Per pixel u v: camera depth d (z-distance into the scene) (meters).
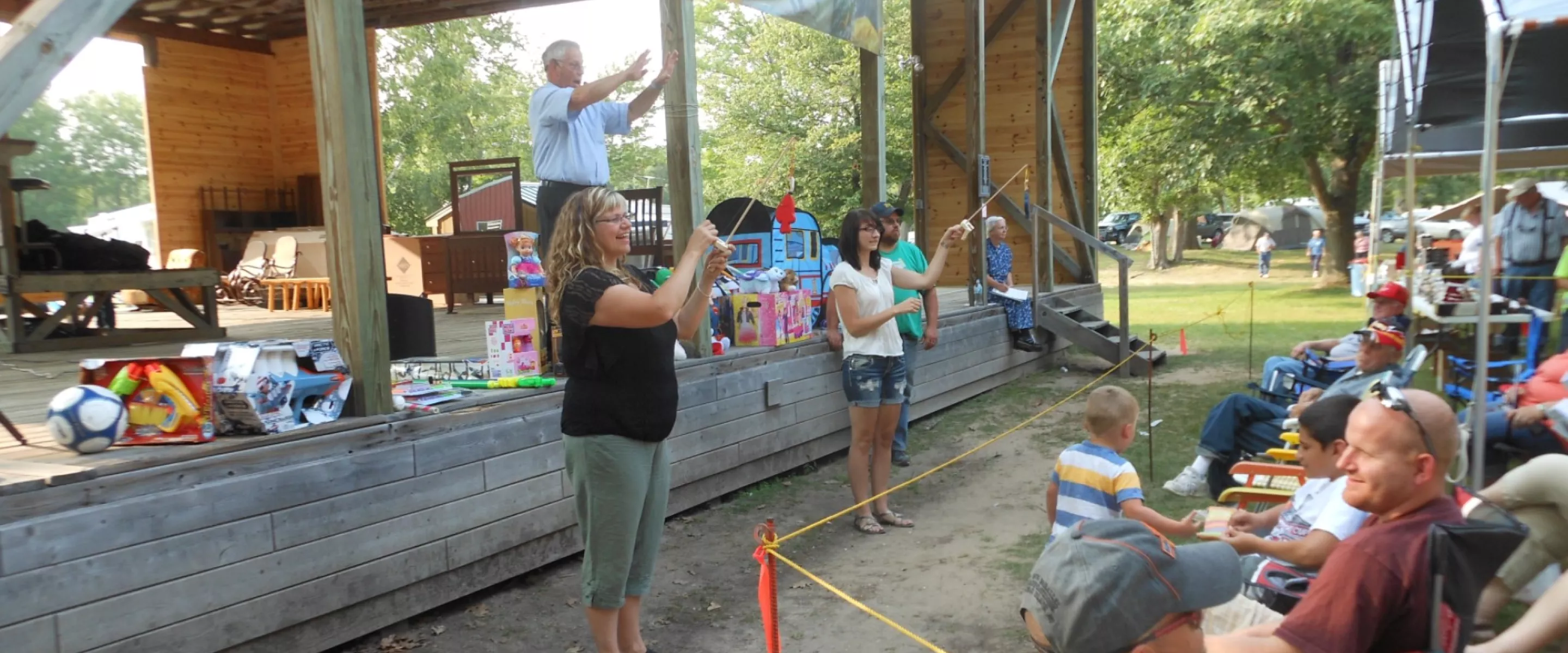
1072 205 13.09
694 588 4.71
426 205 31.89
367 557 3.87
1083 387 10.16
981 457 7.34
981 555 5.09
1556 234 8.71
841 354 7.29
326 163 3.89
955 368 9.30
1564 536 3.26
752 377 6.29
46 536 2.89
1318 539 3.06
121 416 3.35
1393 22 17.77
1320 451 3.34
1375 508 2.14
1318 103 18.97
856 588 4.66
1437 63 7.00
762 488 6.50
